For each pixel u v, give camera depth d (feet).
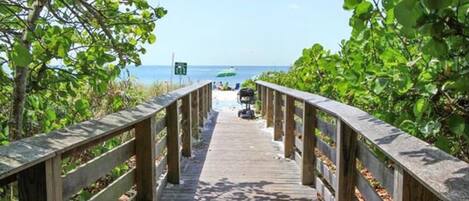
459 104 6.37
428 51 4.58
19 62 6.98
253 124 29.63
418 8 4.19
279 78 32.12
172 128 13.64
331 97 14.37
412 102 7.48
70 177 6.01
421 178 3.83
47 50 8.72
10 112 9.36
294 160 17.17
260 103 35.09
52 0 9.49
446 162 4.24
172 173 13.70
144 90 30.81
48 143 5.20
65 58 9.35
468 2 4.15
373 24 6.85
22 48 7.00
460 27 4.30
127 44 10.46
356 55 9.68
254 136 23.80
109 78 10.00
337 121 8.92
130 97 15.34
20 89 8.96
